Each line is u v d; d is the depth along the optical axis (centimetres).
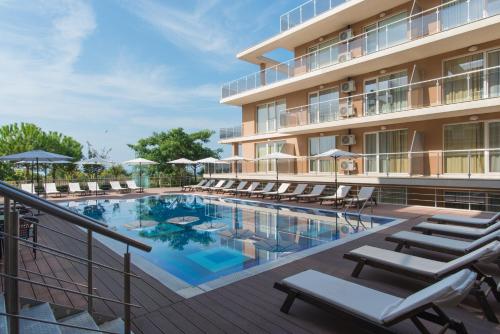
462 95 1179
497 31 1077
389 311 270
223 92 2247
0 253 517
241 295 399
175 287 428
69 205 1525
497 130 1138
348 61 1431
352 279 448
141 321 336
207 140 3362
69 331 273
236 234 891
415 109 1223
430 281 380
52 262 539
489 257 361
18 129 3080
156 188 2386
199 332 314
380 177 1337
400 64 1403
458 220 744
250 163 2162
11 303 194
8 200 194
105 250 641
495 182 1037
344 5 1446
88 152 3894
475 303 366
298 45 1895
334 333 309
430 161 1296
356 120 1419
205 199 1719
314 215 1148
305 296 331
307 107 1695
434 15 1237
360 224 966
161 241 830
